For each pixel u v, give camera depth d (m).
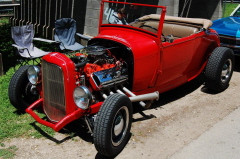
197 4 9.80
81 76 3.86
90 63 4.24
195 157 3.76
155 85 4.86
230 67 5.68
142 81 4.55
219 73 5.37
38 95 4.70
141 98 4.17
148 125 4.49
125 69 4.32
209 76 5.41
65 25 6.61
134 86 4.49
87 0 8.20
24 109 4.61
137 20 5.12
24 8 10.42
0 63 6.05
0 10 12.21
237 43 6.46
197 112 4.91
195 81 6.29
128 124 3.89
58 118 4.07
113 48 4.51
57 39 6.53
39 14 9.60
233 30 6.57
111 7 5.16
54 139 4.07
